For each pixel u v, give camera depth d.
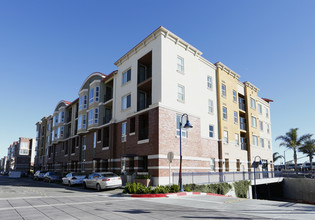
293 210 10.30
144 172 22.06
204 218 8.29
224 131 29.95
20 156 88.81
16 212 9.35
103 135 29.92
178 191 16.45
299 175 38.41
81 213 9.13
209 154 26.89
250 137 35.31
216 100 29.89
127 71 27.61
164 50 23.33
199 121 25.45
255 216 8.76
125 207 10.66
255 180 28.25
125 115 26.30
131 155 22.86
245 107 36.59
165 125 21.64
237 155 31.56
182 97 24.38
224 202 12.81
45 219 8.05
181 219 8.09
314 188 31.19
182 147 22.81
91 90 33.91
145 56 25.14
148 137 22.12
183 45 25.52
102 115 31.84
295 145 45.62
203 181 21.97
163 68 22.78
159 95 22.22
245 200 14.11
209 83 29.48
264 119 41.94
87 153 33.97
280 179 34.38
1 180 37.78
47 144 57.12
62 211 9.57
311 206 11.93
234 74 33.94
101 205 11.25
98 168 30.22
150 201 12.87
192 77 25.95
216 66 30.97
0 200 12.87
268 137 42.16
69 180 24.72
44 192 17.86
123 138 25.81
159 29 23.33
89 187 20.48
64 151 43.81
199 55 27.69
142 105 25.81
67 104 46.31
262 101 42.12
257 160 36.00
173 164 21.47
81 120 35.44
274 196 35.38
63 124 45.66
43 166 57.47
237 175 26.16
